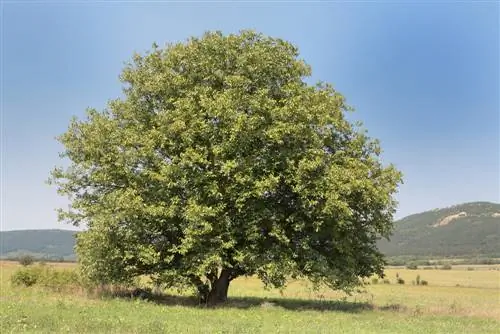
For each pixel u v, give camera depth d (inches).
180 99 1112.8
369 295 1991.9
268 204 1130.7
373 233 1252.5
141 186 1117.7
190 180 1079.6
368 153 1235.2
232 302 1221.1
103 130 1151.0
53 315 772.0
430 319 1024.2
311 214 1110.4
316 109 1136.2
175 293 1413.6
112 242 1104.2
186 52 1177.4
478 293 2669.8
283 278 1111.6
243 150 1071.6
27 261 3540.8
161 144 1103.0
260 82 1163.9
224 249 1117.1
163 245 1146.7
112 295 1201.4
